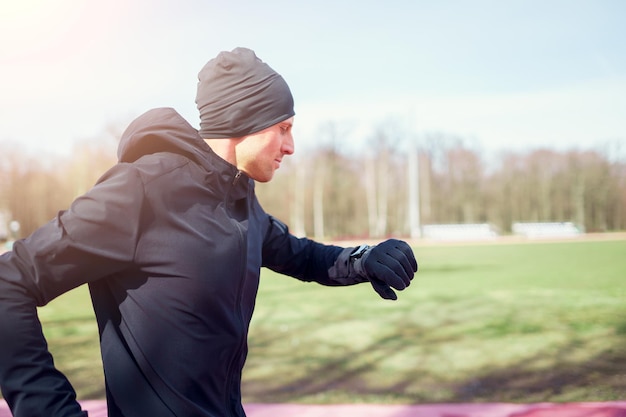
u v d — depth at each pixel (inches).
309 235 2100.1
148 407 43.3
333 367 187.6
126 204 41.9
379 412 137.2
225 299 45.0
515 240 1467.8
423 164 2164.1
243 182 48.6
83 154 1964.8
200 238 44.0
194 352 43.6
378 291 54.7
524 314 289.6
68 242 40.3
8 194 1950.1
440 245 1241.4
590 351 203.9
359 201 2126.0
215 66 48.1
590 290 383.9
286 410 139.5
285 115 48.9
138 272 43.6
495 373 176.4
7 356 38.6
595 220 2110.0
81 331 265.1
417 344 222.5
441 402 145.8
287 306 337.7
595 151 2132.1
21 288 39.4
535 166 2156.7
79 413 39.4
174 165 44.7
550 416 130.5
